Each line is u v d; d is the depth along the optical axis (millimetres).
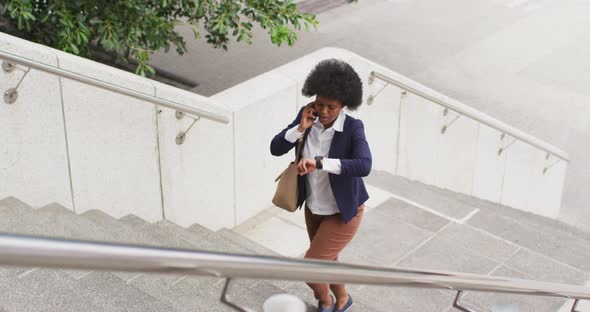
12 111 5023
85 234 5008
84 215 5566
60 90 5188
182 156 6172
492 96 13828
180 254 1714
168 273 1696
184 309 4367
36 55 4930
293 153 7316
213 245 6043
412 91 8109
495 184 10938
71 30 6891
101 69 5273
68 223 5113
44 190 5406
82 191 5617
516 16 17406
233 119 6441
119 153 5723
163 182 6141
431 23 16703
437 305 5758
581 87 14234
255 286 5098
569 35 16484
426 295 5871
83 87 5289
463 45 15750
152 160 5980
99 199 5750
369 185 8047
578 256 7922
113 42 6922
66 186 5512
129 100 5598
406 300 5766
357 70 7672
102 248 1501
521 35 16406
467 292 6012
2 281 3840
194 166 6316
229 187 6754
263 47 14711
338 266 2393
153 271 1641
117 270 1544
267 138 6914
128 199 5949
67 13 6715
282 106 6918
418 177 9469
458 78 14367
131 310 3832
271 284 5172
